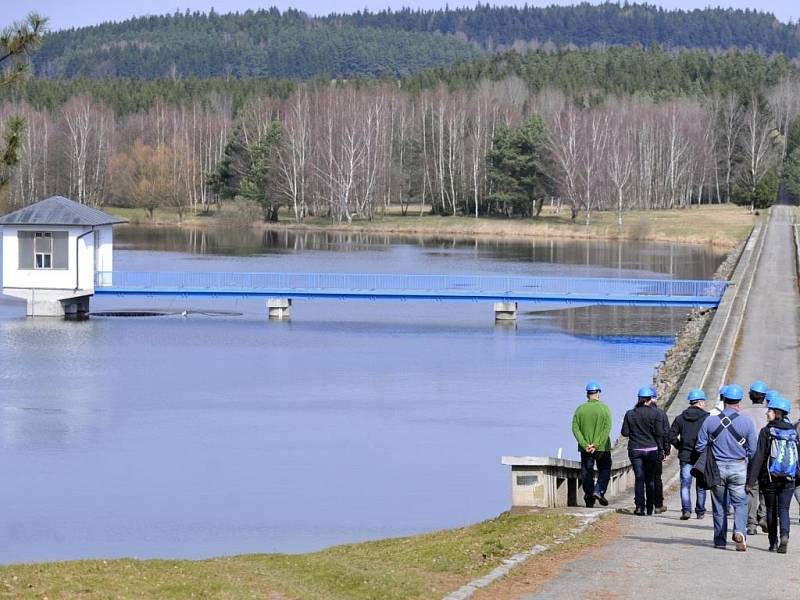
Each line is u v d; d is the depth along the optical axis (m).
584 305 108.31
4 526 38.59
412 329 90.88
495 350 80.25
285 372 70.38
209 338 84.31
